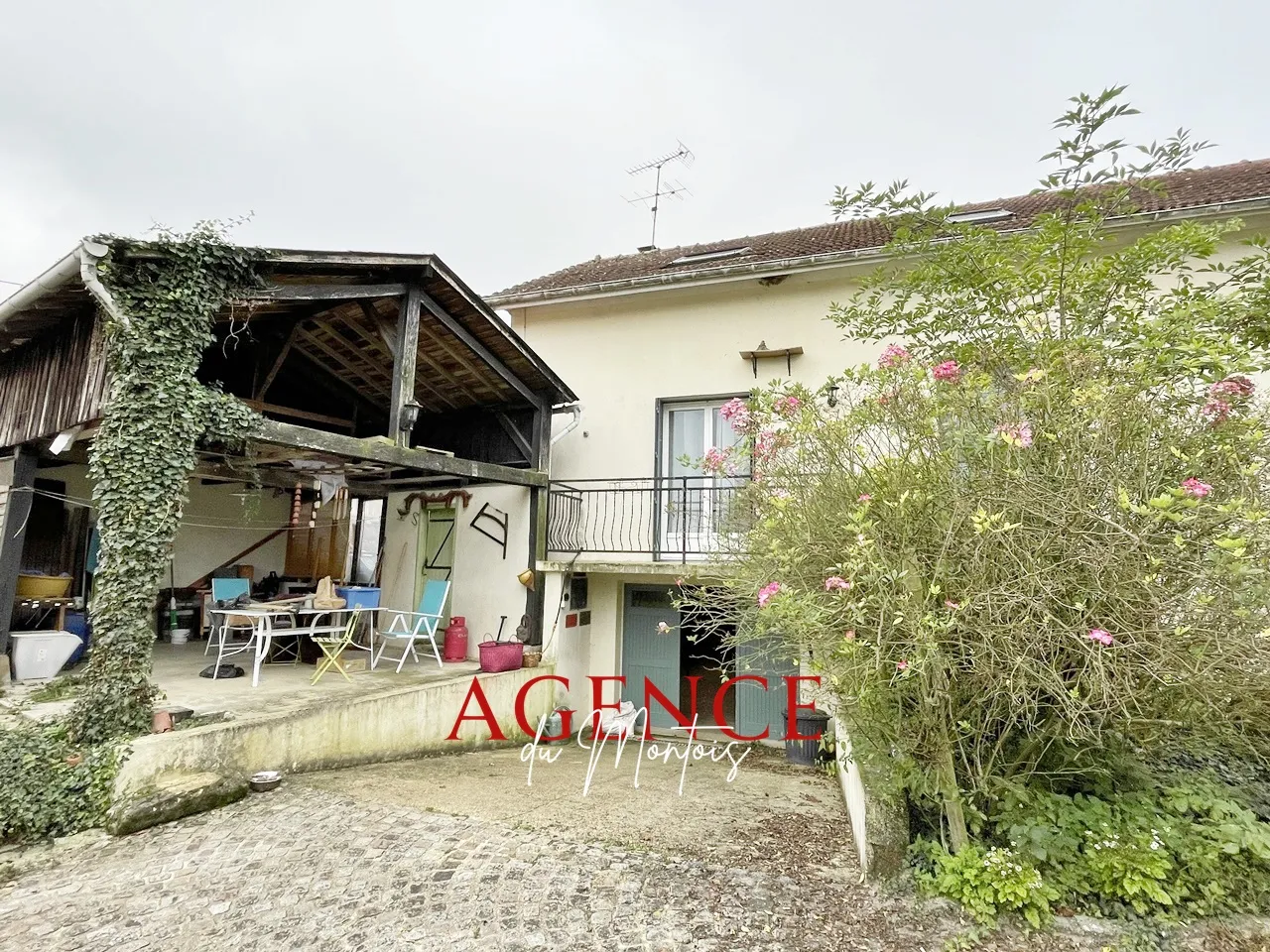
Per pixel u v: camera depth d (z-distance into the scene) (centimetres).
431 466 662
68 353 570
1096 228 428
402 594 980
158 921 300
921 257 501
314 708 528
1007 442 295
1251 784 370
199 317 480
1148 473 297
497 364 757
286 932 290
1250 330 369
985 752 344
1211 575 267
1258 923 277
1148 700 294
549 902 315
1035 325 430
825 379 791
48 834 385
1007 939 278
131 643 447
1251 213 624
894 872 324
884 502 330
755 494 466
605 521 867
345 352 795
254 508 1021
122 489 450
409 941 282
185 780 429
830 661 346
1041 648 287
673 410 880
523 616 849
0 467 677
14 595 625
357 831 401
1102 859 294
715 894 322
